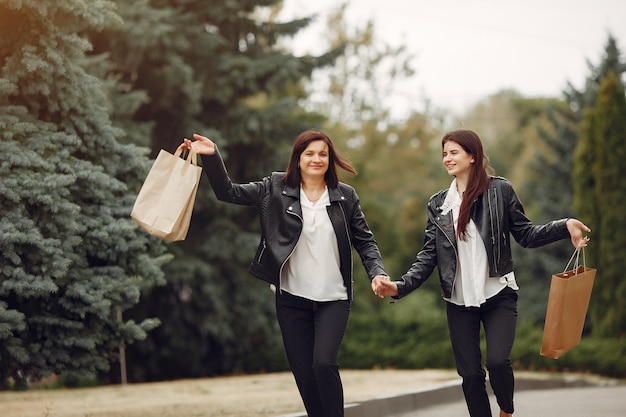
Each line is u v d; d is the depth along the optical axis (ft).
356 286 95.40
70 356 31.99
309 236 22.40
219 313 69.62
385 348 72.43
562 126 110.22
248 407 36.81
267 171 71.87
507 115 188.14
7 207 29.53
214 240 68.54
